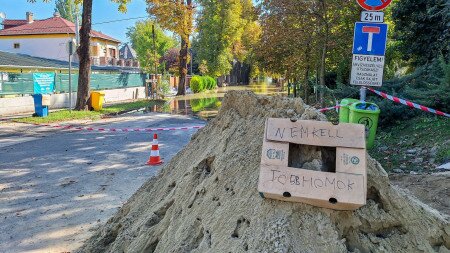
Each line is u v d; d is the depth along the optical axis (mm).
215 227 2689
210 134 4004
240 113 3680
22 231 5320
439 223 2627
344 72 16406
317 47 14312
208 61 52969
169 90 41281
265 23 14688
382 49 6012
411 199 2832
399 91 10531
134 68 49656
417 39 13156
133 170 8711
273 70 18203
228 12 51094
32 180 7859
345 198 2244
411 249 2459
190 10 36750
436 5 11273
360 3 6027
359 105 6797
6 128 14867
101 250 3836
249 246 2322
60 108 22891
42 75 21875
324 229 2305
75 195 6891
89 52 21125
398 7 13180
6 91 19375
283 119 2559
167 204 3551
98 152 10664
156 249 3100
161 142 12195
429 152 7223
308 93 17719
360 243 2402
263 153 2451
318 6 13328
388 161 7219
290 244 2215
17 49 40781
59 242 4965
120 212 4328
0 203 6453
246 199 2641
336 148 2389
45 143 11969
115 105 25859
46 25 41469
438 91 8672
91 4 20844
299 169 2355
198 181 3348
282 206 2385
